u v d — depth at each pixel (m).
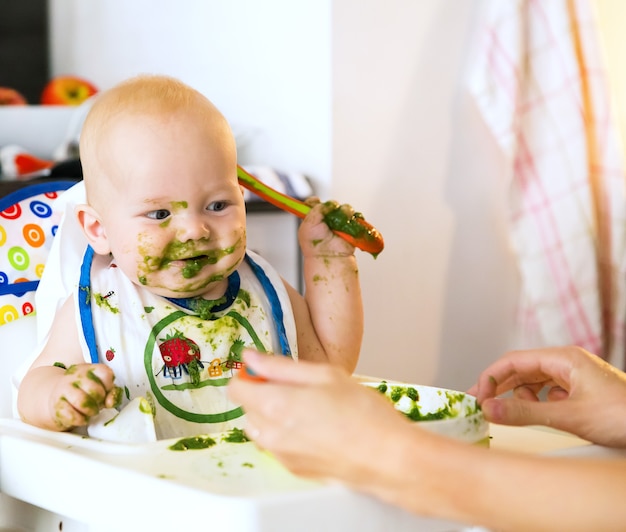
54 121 1.97
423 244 1.84
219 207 0.91
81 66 2.14
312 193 1.69
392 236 1.79
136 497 0.61
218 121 0.92
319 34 1.66
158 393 0.89
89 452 0.71
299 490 0.58
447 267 1.89
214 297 0.96
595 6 1.96
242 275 1.00
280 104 1.75
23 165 1.77
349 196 1.71
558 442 0.80
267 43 1.75
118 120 0.89
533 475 0.55
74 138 1.92
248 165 1.80
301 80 1.70
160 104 0.89
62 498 0.69
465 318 1.95
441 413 0.78
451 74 1.84
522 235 1.92
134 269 0.89
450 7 1.82
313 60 1.68
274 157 1.77
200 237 0.88
